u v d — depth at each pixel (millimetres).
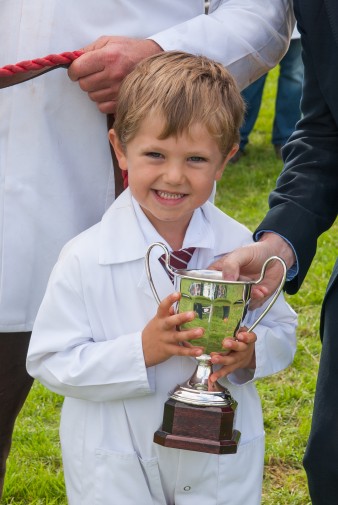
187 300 2629
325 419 2939
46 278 3199
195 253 2904
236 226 3004
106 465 2822
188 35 3100
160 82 2662
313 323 6070
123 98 2742
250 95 10031
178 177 2662
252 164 10203
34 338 2840
